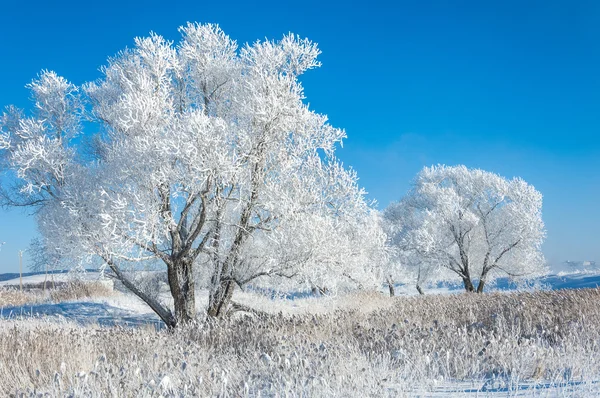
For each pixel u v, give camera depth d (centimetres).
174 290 1425
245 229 1398
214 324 956
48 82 1511
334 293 1509
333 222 1461
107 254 1291
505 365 561
